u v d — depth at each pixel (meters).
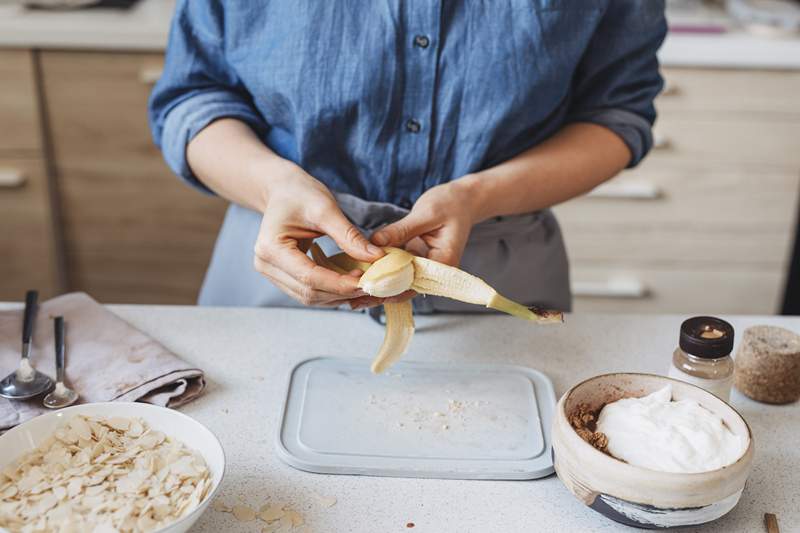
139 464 0.71
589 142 1.04
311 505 0.72
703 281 2.11
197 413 0.83
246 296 1.11
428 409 0.84
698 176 1.99
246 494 0.73
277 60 0.96
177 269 2.05
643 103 1.09
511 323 1.01
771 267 2.09
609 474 0.66
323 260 0.85
